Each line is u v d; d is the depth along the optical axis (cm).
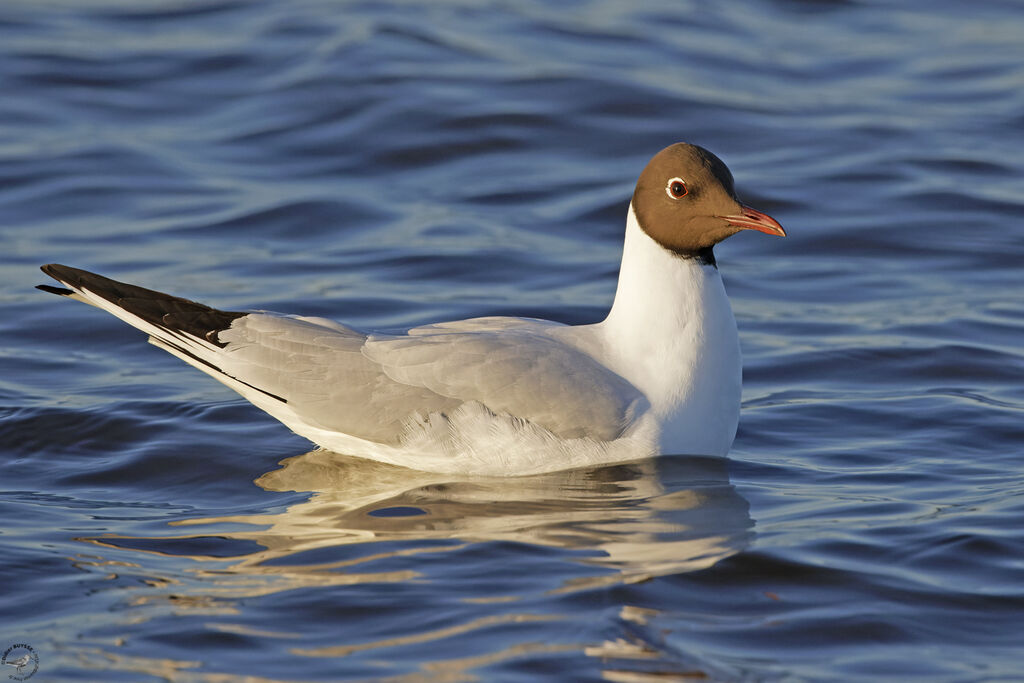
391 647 852
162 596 931
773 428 1316
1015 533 1026
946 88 2484
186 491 1162
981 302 1677
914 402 1375
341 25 2717
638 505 1102
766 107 2377
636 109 2341
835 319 1633
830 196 2033
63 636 873
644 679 813
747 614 900
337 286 1708
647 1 2922
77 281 1237
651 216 1202
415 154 2189
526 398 1168
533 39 2661
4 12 2764
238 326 1232
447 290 1711
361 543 1023
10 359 1487
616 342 1220
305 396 1207
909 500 1111
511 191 2061
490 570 964
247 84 2461
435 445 1184
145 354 1522
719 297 1216
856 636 872
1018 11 2903
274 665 832
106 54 2573
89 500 1136
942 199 2014
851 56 2638
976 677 820
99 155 2152
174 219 1939
